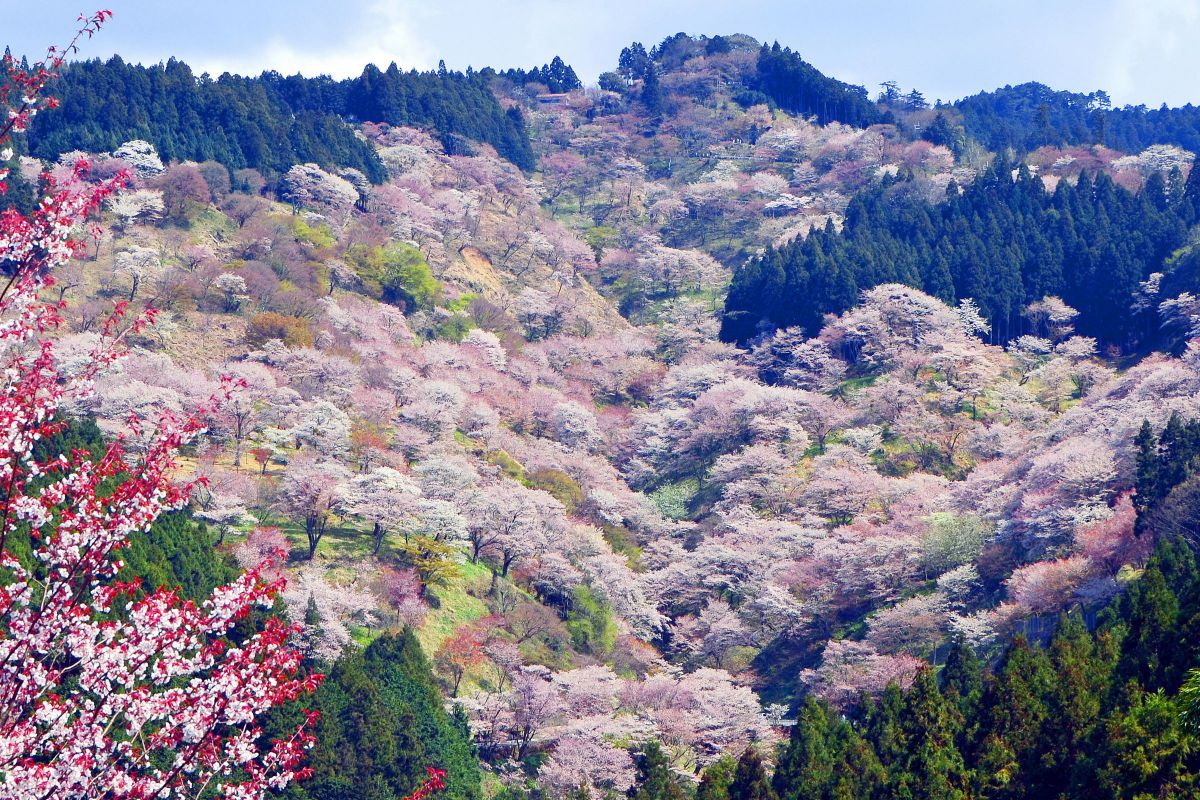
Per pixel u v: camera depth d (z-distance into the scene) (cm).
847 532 9775
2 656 1870
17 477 1912
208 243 13312
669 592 9750
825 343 13625
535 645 8375
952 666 6128
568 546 9500
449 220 17100
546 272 17550
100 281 11744
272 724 5544
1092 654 5334
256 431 9962
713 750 7288
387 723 5981
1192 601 4559
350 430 10275
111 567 1966
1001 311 14200
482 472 10419
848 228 16338
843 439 11800
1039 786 4491
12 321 1870
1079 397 12519
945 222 15838
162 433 2044
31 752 1875
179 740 2027
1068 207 15512
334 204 15800
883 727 5497
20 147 13875
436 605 8356
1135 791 3841
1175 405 9588
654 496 11725
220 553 7669
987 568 8956
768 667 8888
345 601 7619
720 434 12169
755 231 19875
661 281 18125
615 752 6881
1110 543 7862
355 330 12775
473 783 6372
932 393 12519
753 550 9794
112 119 14812
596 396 14550
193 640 2005
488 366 13475
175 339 11225
